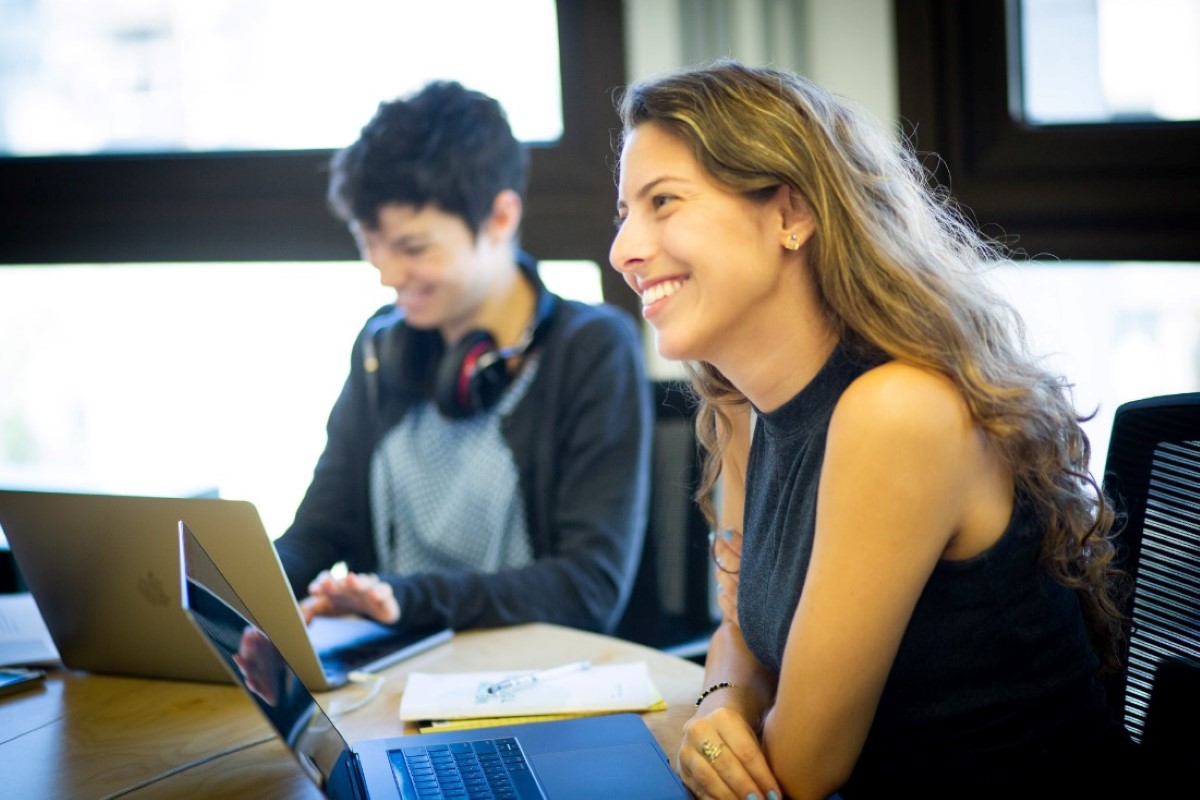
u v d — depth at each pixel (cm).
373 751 120
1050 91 243
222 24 277
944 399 113
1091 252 242
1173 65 237
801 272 120
